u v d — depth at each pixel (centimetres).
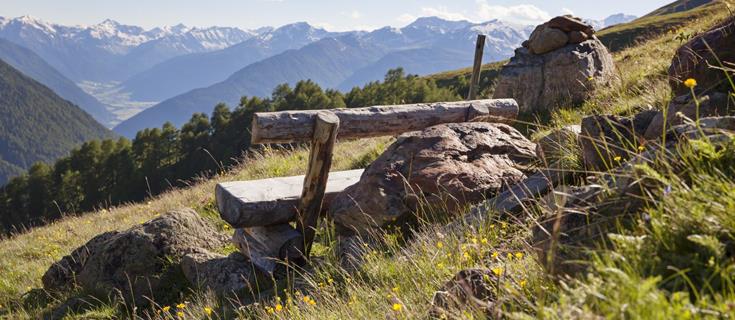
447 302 423
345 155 1603
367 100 14975
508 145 860
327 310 560
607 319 241
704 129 379
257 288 809
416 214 758
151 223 1027
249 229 882
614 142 621
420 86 13962
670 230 294
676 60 740
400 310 454
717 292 253
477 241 575
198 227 1050
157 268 967
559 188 629
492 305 365
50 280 1115
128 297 948
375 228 778
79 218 2045
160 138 15025
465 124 884
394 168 812
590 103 1259
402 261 625
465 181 773
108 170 14538
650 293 243
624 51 2178
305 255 838
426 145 830
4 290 1250
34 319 987
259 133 771
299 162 1638
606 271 271
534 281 377
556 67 1443
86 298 979
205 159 13488
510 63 1555
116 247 998
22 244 1733
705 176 313
